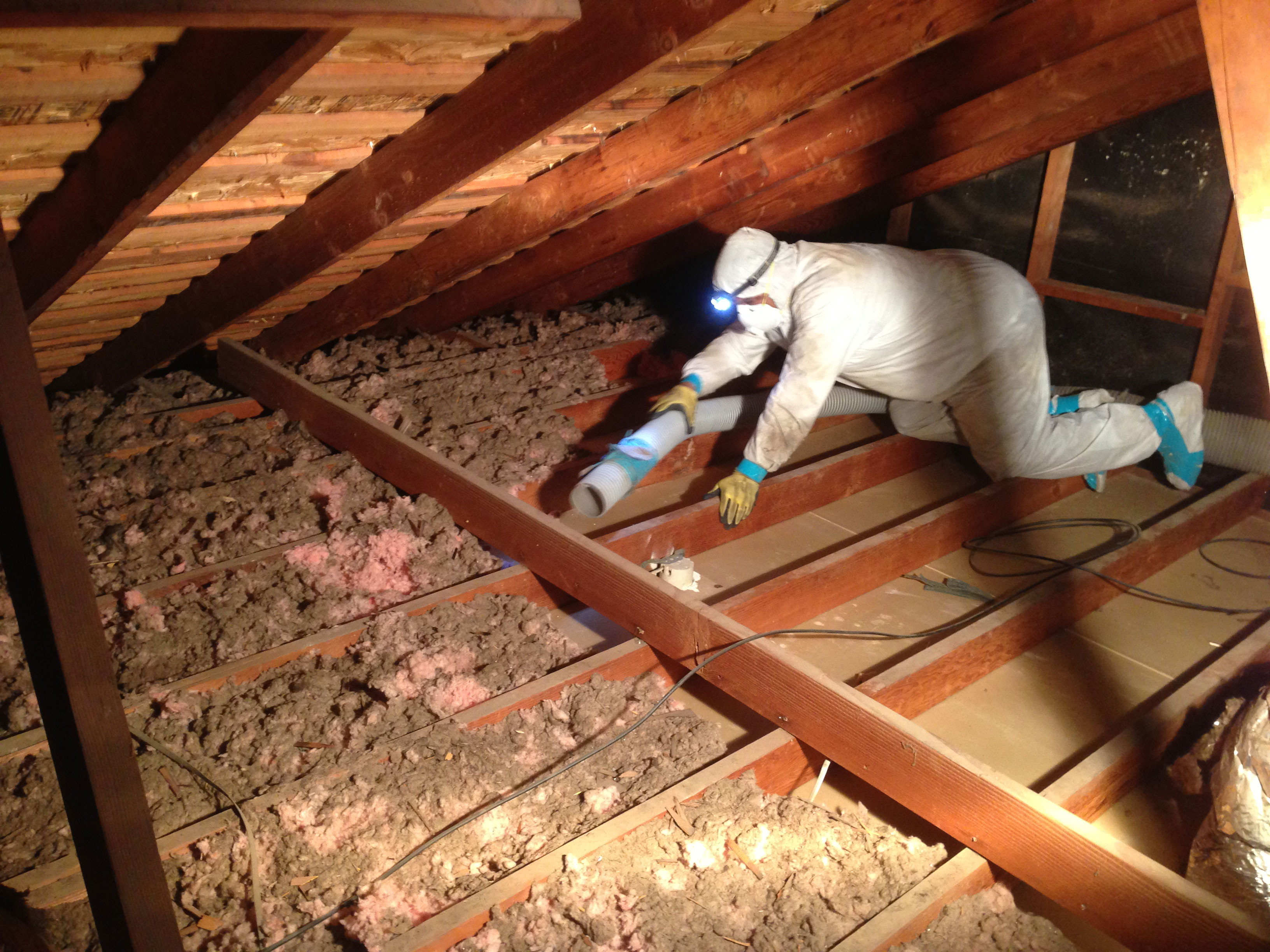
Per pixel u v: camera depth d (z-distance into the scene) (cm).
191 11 113
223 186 227
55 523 115
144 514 265
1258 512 327
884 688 212
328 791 183
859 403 331
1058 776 212
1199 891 142
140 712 199
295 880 167
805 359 262
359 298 339
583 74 191
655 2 175
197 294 300
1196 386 320
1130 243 349
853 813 193
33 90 161
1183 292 340
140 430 300
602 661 222
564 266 349
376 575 250
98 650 119
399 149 228
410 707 206
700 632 209
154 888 125
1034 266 375
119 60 162
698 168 300
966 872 168
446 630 230
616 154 261
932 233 412
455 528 267
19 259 233
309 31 141
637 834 177
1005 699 237
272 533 264
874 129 271
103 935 127
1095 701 237
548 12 137
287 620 232
